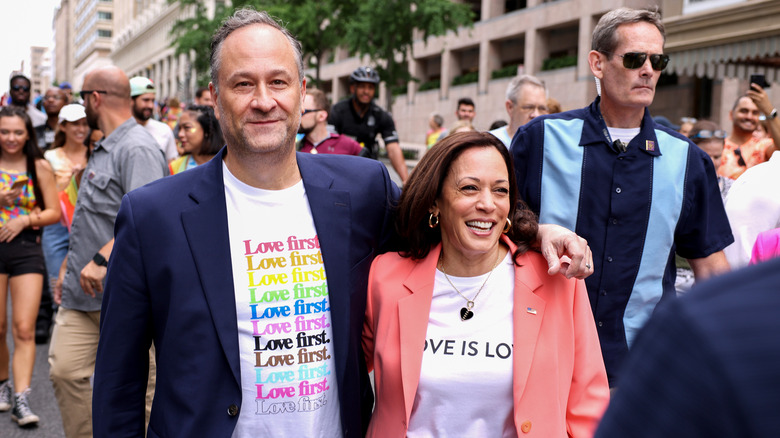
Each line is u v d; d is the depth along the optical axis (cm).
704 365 63
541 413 204
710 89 2316
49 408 472
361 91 656
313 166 215
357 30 1827
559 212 273
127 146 359
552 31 2975
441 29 1764
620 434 69
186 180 205
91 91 367
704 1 927
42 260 465
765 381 61
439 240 228
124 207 199
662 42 266
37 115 931
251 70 192
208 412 191
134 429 203
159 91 8581
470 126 657
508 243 222
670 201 266
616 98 266
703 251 275
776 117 540
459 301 217
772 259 69
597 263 268
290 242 204
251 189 204
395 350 213
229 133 196
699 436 63
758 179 291
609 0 2533
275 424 197
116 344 198
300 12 1917
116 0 12388
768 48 821
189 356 192
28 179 464
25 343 447
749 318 63
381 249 230
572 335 212
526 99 457
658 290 270
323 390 203
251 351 196
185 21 2602
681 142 271
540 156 279
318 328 203
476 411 208
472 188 211
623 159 268
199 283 195
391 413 212
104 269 330
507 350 210
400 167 687
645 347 70
